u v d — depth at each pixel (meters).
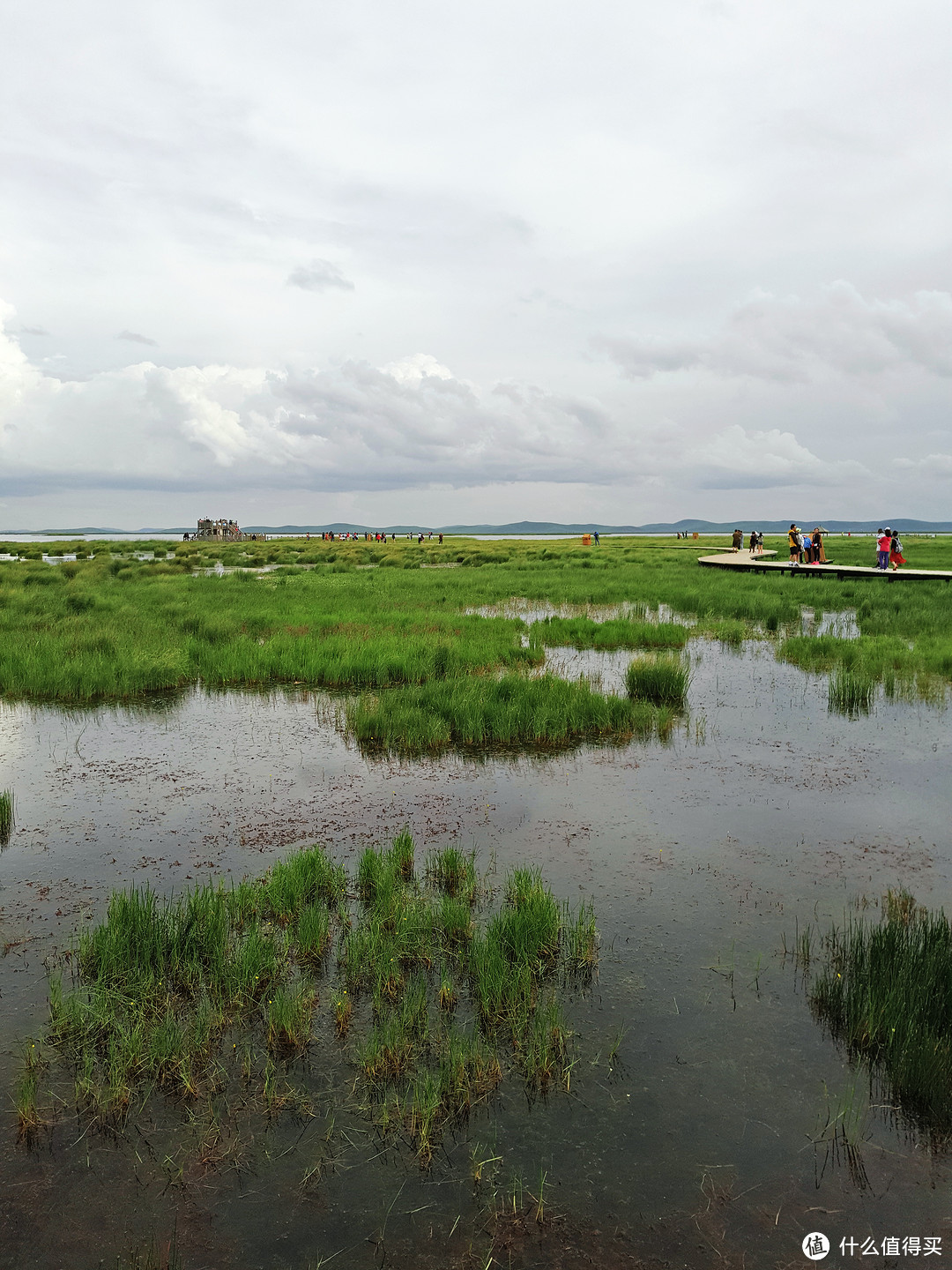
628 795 7.72
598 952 4.84
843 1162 3.25
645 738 9.72
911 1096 3.59
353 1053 3.90
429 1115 3.39
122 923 4.79
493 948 4.53
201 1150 3.33
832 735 9.80
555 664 14.47
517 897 5.38
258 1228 2.98
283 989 4.40
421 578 33.44
